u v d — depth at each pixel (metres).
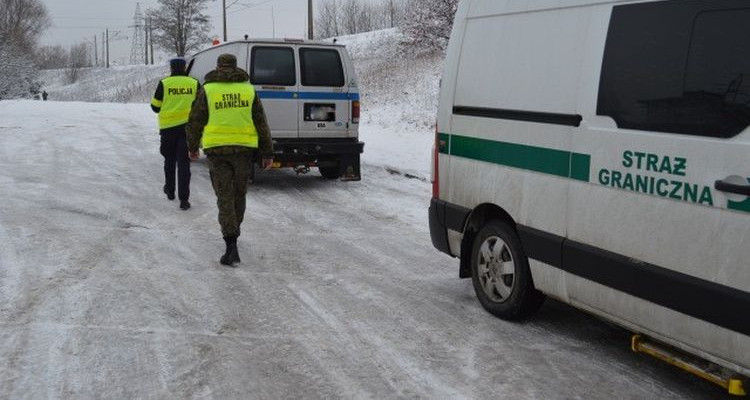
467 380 4.05
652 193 3.63
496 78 4.86
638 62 3.77
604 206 3.95
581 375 4.13
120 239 7.03
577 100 4.14
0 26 67.12
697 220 3.37
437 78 21.42
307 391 3.88
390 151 13.64
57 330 4.63
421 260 6.61
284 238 7.37
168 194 9.04
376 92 22.23
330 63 10.26
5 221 7.54
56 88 77.56
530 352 4.46
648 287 3.66
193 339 4.57
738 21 3.27
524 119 4.57
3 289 5.39
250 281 5.84
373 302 5.38
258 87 9.82
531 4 4.58
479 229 5.30
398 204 9.27
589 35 4.10
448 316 5.10
